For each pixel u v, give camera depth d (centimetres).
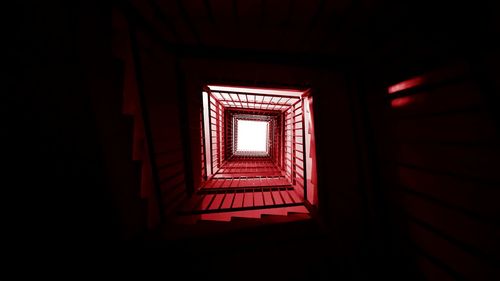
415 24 130
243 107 561
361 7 145
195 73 266
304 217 236
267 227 197
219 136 502
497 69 86
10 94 78
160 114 191
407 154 145
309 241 179
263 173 510
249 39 198
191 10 151
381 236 165
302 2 144
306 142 340
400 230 153
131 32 138
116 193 119
